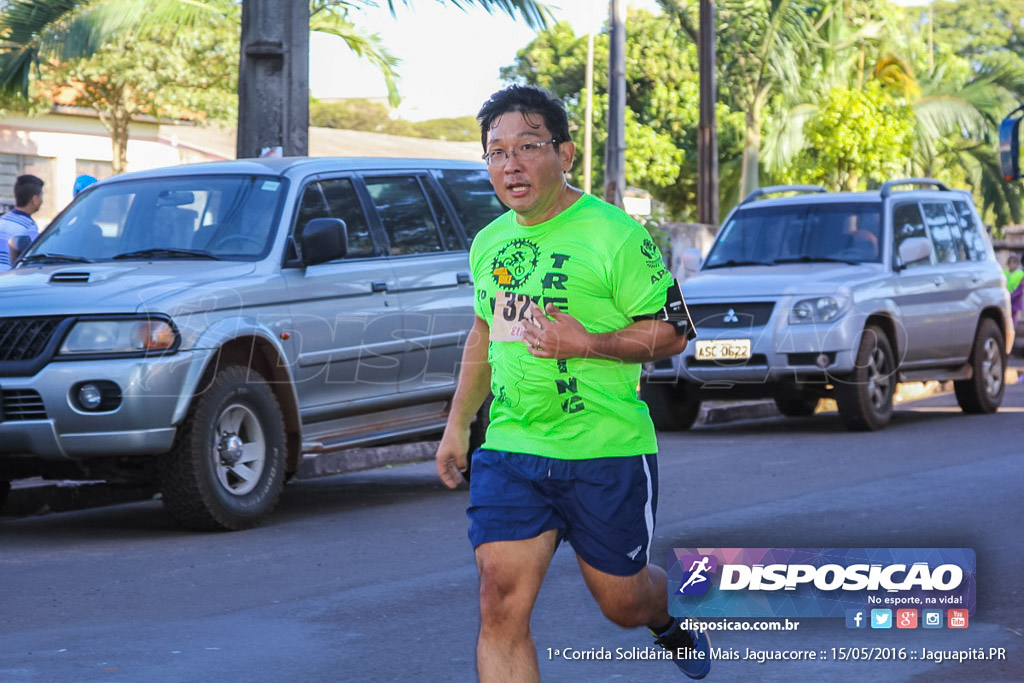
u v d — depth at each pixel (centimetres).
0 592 831
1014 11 9119
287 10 1545
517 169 486
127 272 1037
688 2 3675
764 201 1788
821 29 4253
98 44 1688
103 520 1135
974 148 5281
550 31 1645
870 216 1714
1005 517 1019
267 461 1062
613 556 493
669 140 5628
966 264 1827
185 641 705
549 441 490
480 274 510
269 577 869
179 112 4266
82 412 971
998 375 1858
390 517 1109
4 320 990
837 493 1148
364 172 1202
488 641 485
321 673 643
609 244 487
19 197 1524
